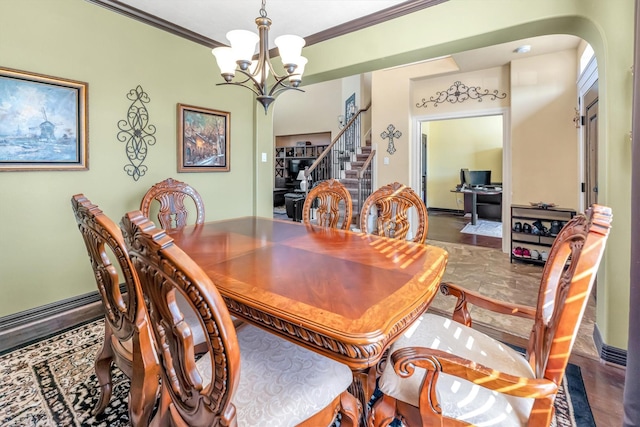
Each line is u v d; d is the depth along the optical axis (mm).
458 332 1369
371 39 2951
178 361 822
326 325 921
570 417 1540
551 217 4152
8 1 2143
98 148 2631
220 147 3588
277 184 10977
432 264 1479
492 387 911
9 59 2158
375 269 1404
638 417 1281
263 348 1246
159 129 3043
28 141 2252
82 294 2607
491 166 8492
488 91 4703
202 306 688
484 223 7309
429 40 2645
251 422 923
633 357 1304
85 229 1171
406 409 1081
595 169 3227
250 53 1841
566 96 4027
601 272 2068
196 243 1848
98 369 1479
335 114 10758
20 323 2289
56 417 1518
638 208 1333
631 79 1839
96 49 2584
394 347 1255
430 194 9250
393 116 5418
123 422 1495
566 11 2082
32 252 2336
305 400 1021
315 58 3330
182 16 2879
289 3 2674
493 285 3334
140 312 1111
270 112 4113
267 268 1407
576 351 2096
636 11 1450
